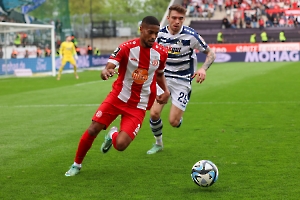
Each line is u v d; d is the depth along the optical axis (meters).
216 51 96.75
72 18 114.06
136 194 13.32
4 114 29.64
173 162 17.14
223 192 13.37
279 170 15.64
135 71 14.88
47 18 83.00
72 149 19.52
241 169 15.87
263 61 93.75
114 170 16.09
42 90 44.72
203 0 115.44
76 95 40.03
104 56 95.88
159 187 13.98
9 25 58.09
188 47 19.09
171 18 18.48
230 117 27.44
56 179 15.00
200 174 13.45
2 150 19.42
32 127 24.92
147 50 14.76
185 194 13.25
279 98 35.72
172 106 19.55
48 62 76.00
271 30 105.06
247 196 12.96
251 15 109.38
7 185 14.35
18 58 68.81
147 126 25.31
